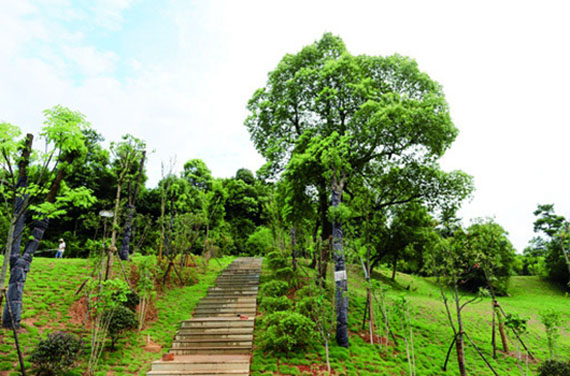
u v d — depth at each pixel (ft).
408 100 42.91
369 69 48.65
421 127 41.42
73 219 87.04
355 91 43.39
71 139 25.75
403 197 56.08
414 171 51.13
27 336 29.17
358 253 39.58
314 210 55.06
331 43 54.13
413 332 41.78
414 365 31.42
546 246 118.83
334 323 39.45
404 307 32.30
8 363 24.75
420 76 46.50
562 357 40.73
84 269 47.83
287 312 34.73
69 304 36.47
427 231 83.30
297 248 58.85
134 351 31.19
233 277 56.49
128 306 35.65
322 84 47.96
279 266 60.13
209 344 33.78
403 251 91.40
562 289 109.19
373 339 37.76
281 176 49.39
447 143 45.06
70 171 33.14
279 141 50.75
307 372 29.01
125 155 41.11
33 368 24.59
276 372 28.73
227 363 28.99
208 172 127.13
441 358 35.06
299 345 33.53
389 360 32.83
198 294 48.73
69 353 24.11
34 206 27.48
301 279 54.13
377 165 54.03
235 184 125.80
